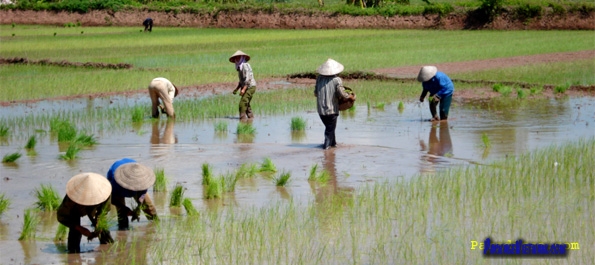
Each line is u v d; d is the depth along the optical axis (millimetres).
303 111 32594
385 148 23531
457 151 22953
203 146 24406
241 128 27109
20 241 14211
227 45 74750
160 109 32406
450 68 49156
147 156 22672
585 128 26844
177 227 14898
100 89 40938
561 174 18781
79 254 13352
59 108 34281
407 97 36500
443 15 98938
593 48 62625
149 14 116188
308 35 89438
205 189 18344
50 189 17016
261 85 42594
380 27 101875
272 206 16484
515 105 33344
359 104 34594
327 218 15281
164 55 63156
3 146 24938
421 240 13719
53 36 90312
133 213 14633
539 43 69500
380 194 17172
